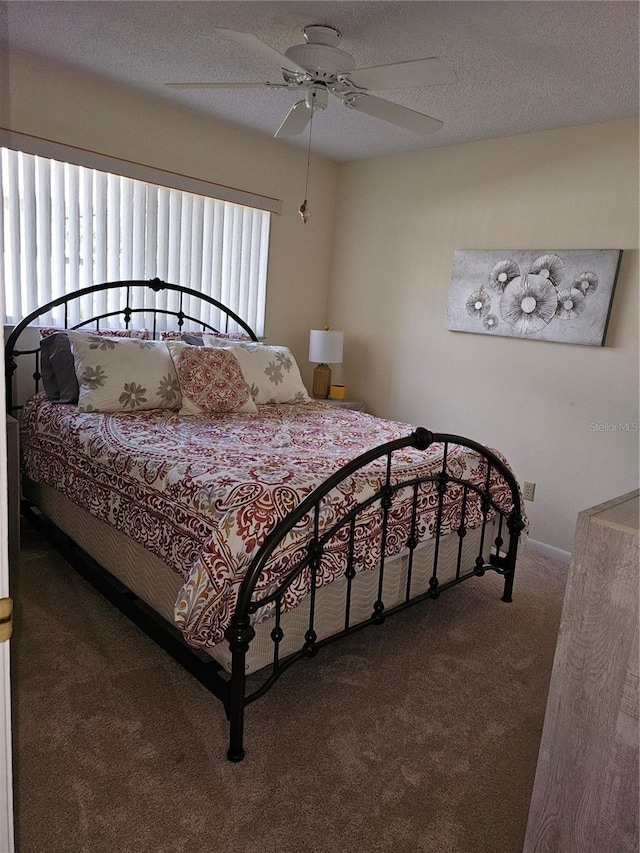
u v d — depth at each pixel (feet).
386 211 13.79
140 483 7.01
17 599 8.24
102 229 11.05
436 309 13.00
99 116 10.55
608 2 6.49
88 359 9.59
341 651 7.61
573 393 10.97
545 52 7.78
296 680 6.95
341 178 14.69
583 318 10.58
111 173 10.82
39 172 10.18
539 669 7.47
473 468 8.48
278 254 14.02
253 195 13.00
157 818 4.94
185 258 12.43
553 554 11.34
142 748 5.70
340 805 5.20
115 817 4.92
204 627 5.49
